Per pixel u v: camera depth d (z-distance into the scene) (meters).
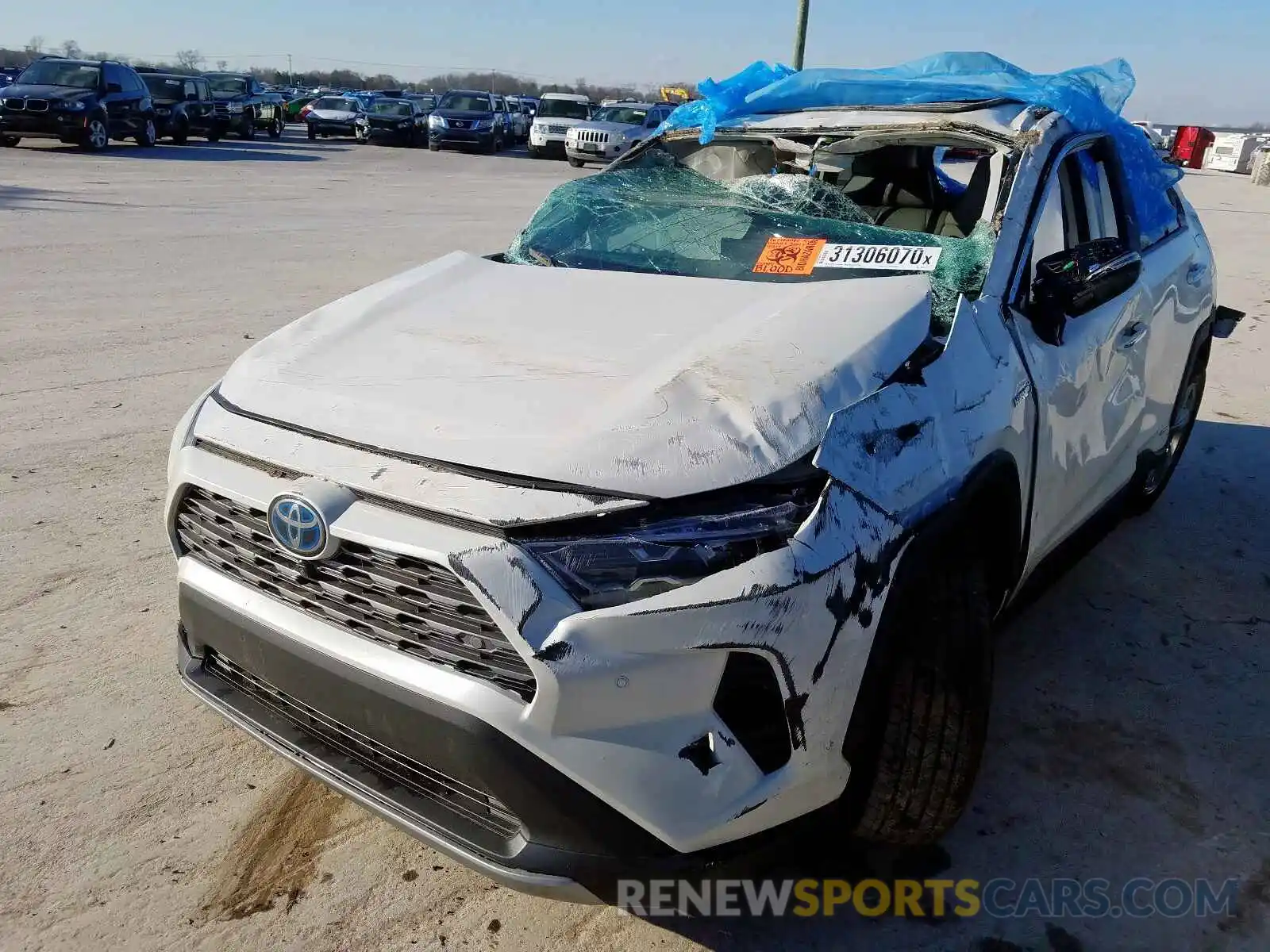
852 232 3.00
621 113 26.80
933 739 2.22
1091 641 3.59
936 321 2.60
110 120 20.52
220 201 14.11
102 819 2.58
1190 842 2.63
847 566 1.98
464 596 1.87
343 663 2.03
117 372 6.06
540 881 1.89
